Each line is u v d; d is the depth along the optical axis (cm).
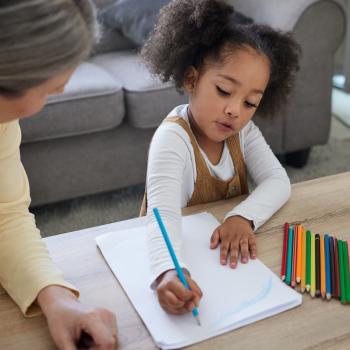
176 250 79
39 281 71
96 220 182
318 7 181
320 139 208
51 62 51
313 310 69
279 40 103
